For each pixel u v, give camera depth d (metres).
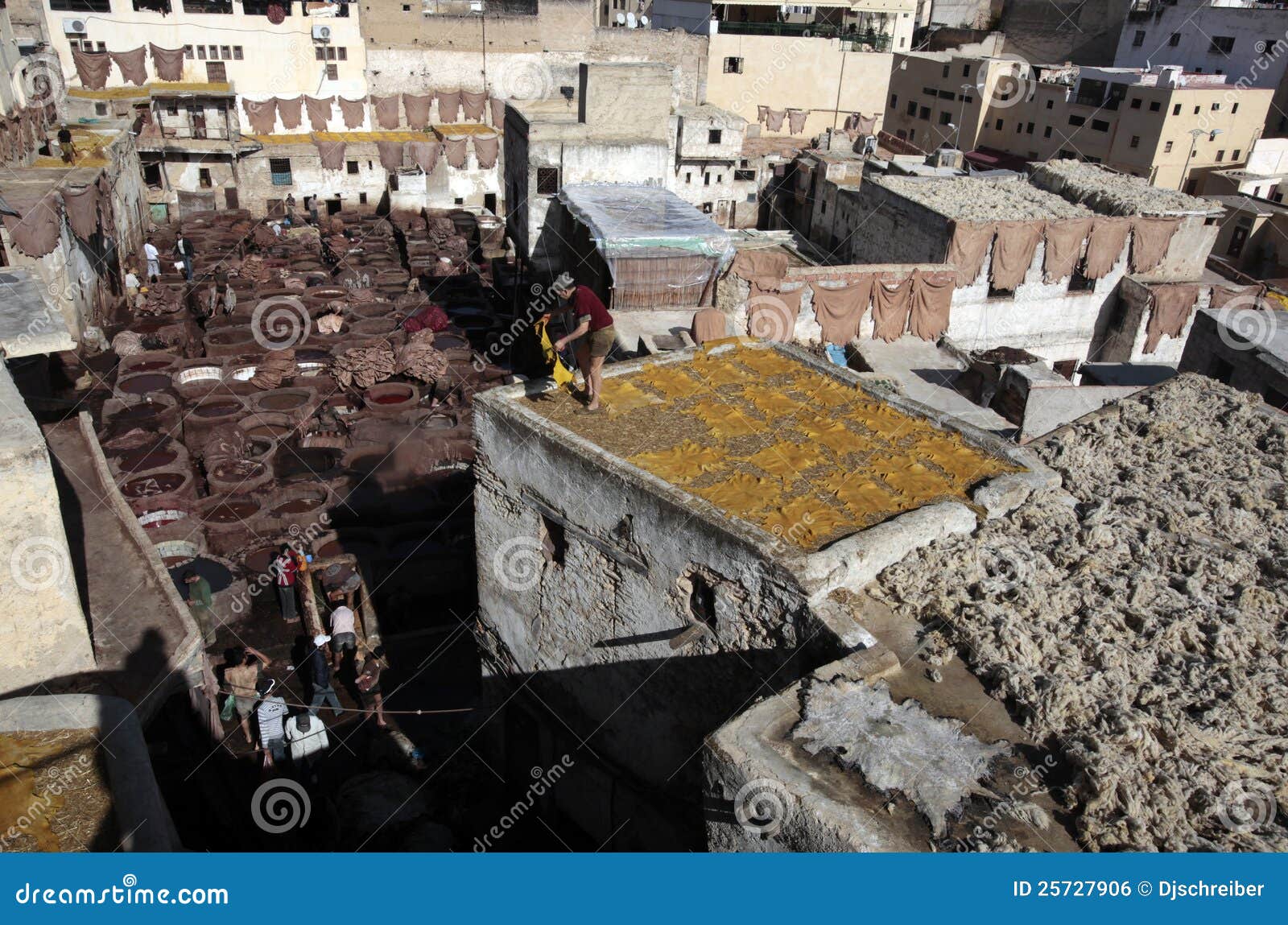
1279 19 55.22
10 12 47.12
